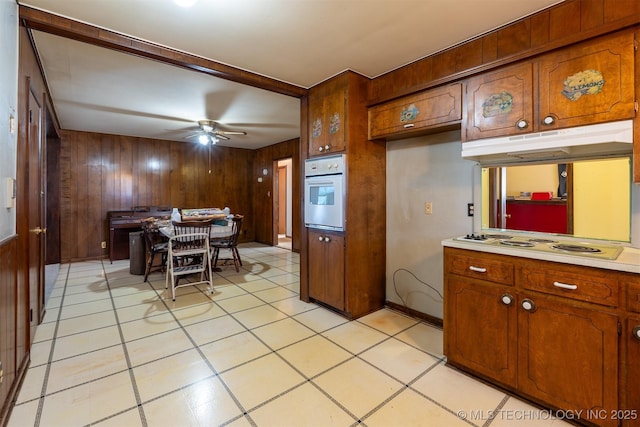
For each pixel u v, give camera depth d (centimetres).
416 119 248
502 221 233
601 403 144
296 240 625
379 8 183
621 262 138
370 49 233
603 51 160
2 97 150
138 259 441
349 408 165
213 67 253
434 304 274
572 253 158
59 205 516
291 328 264
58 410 162
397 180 301
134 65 272
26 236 207
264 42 223
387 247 312
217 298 341
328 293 300
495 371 181
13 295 174
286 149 650
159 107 397
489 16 191
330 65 262
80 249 543
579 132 167
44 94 303
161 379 190
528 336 167
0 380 148
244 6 181
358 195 284
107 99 364
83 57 256
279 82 295
